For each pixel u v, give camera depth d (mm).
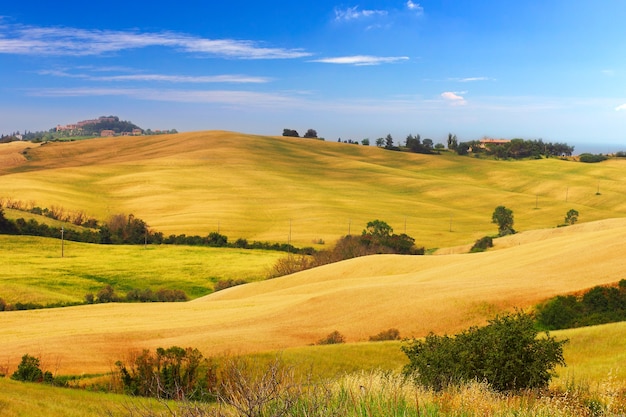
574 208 174875
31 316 62219
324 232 138000
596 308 46844
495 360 17219
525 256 65750
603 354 30484
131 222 126938
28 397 19953
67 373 36781
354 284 70500
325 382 8156
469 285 55062
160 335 48125
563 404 11273
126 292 86438
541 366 17375
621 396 13156
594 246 62500
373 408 7988
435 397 10578
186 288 90438
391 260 80625
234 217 151125
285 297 66625
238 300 68375
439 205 182375
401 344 37125
